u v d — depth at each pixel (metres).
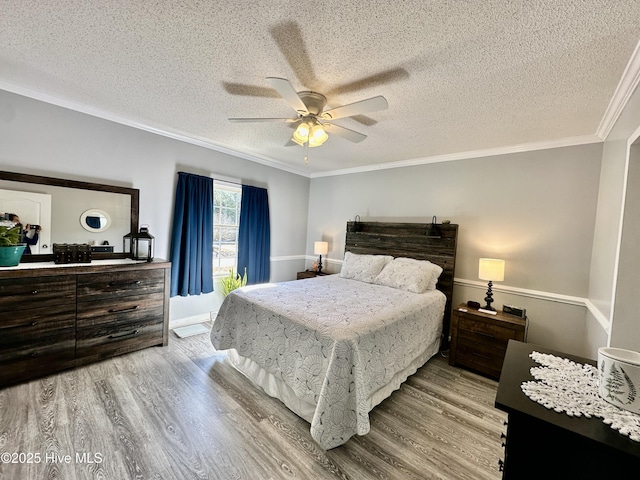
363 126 2.67
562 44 1.43
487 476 1.55
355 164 4.30
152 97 2.36
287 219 4.86
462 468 1.60
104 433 1.71
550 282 2.86
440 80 1.84
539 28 1.33
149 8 1.35
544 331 2.88
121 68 1.92
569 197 2.76
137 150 3.06
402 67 1.72
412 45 1.52
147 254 2.97
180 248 3.43
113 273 2.58
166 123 2.97
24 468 1.44
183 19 1.41
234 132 3.16
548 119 2.34
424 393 2.38
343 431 1.69
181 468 1.51
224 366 2.64
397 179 4.06
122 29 1.52
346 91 2.04
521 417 0.88
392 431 1.89
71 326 2.36
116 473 1.45
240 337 2.47
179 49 1.67
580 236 2.70
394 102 2.16
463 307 3.02
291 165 4.58
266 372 2.26
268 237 4.49
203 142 3.53
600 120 2.29
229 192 4.10
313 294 2.75
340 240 4.74
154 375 2.41
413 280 3.16
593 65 1.59
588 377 1.11
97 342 2.52
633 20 1.24
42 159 2.48
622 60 1.52
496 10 1.24
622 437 0.78
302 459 1.62
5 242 2.18
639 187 1.70
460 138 2.91
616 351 1.00
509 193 3.11
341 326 1.92
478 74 1.75
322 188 5.02
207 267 3.69
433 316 2.90
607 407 0.91
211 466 1.53
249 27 1.45
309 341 1.90
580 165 2.70
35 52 1.76
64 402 1.98
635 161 1.71
